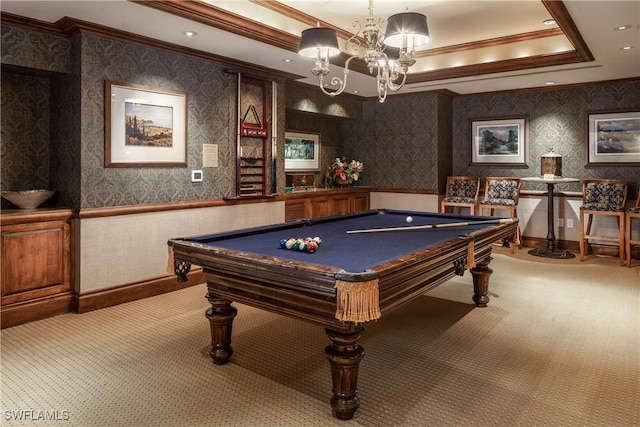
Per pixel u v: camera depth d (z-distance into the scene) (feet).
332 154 24.90
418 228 11.25
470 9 14.03
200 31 12.32
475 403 7.47
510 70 17.54
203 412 7.19
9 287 11.08
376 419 6.99
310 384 8.17
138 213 13.21
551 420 6.93
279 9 13.64
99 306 12.43
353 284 5.98
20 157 12.45
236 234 9.87
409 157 23.20
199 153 14.92
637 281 15.29
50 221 11.74
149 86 13.30
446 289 14.55
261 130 17.08
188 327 11.06
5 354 9.45
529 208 21.66
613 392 7.81
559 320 11.52
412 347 9.86
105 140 12.32
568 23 11.91
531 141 21.70
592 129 20.17
